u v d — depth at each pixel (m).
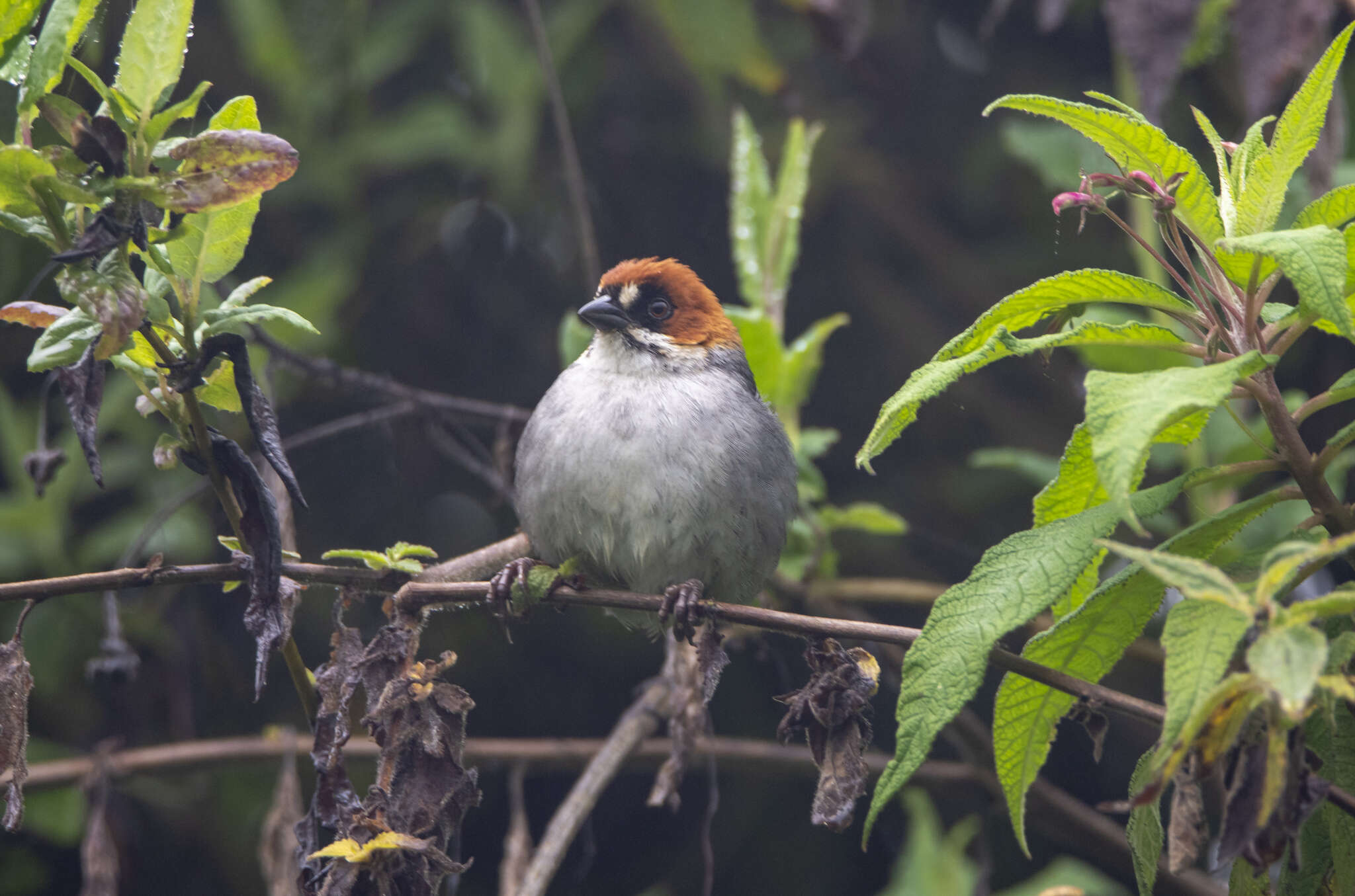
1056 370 10.58
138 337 4.34
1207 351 4.09
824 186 11.04
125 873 9.30
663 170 11.22
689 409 6.84
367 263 10.28
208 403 4.45
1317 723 4.32
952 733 8.09
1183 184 4.11
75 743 9.38
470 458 8.20
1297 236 3.44
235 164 3.78
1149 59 6.31
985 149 11.05
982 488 11.02
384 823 4.38
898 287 11.58
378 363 10.66
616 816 11.04
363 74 9.88
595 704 10.95
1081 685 3.96
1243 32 6.34
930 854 8.39
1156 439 4.61
